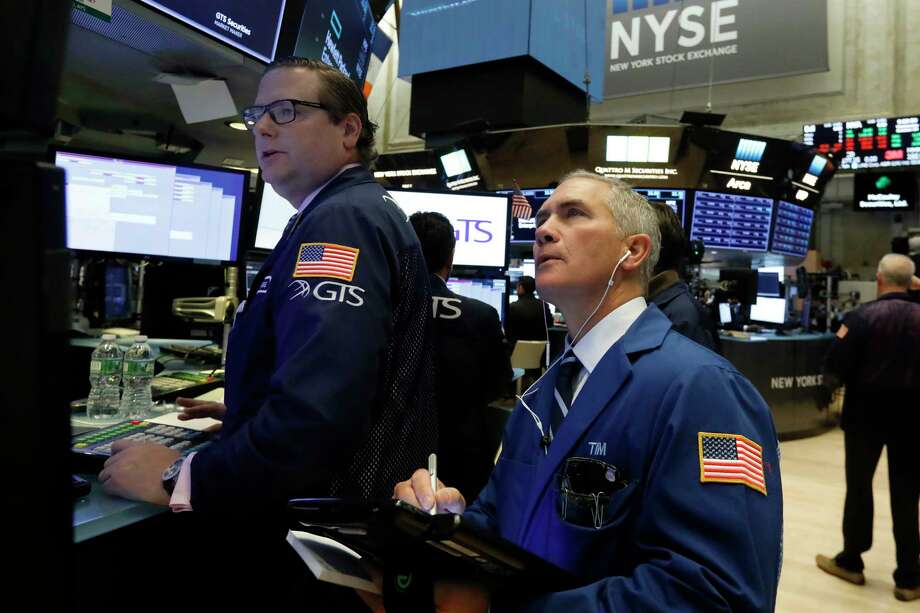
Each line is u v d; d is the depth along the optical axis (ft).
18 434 0.88
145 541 3.36
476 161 19.93
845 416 8.86
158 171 5.56
